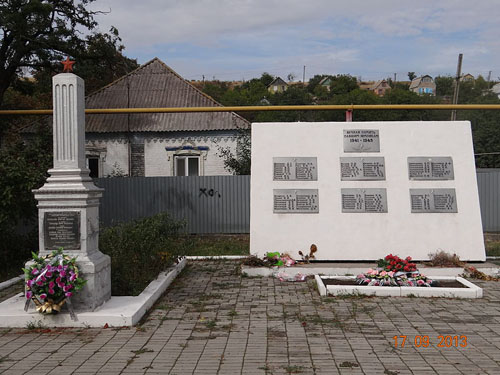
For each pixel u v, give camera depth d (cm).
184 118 1972
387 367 468
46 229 630
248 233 1570
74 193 627
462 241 945
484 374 450
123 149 1947
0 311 623
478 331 580
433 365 473
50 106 2733
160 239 971
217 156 1933
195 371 461
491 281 862
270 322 620
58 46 1595
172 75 2172
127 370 466
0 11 1420
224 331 585
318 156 977
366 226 949
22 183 924
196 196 1575
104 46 1741
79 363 485
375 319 630
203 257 1112
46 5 1456
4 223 938
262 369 464
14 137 1969
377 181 966
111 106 2017
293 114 3066
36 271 604
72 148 647
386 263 824
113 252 816
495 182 1574
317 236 947
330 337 559
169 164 1939
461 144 984
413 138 985
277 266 903
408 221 950
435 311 668
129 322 604
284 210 957
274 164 974
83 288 622
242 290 802
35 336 572
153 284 779
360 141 982
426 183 967
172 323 620
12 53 1587
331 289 754
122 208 1565
